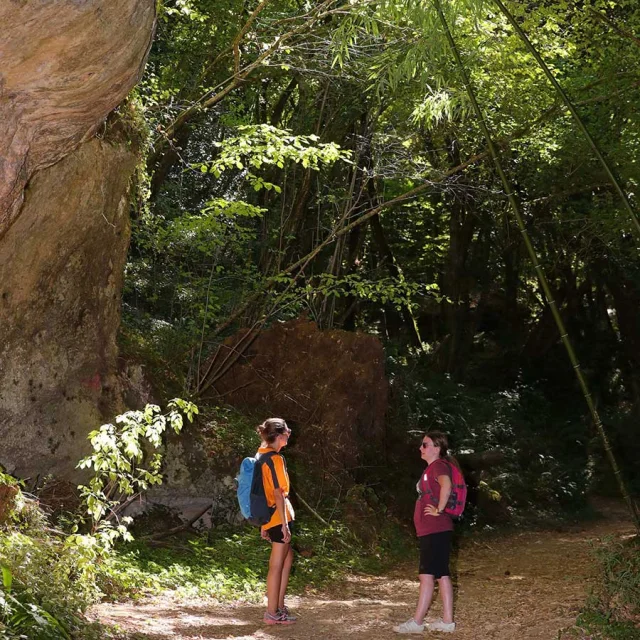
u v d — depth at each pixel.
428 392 19.61
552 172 16.70
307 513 11.61
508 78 14.01
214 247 12.34
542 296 26.61
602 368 26.77
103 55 5.63
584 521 16.78
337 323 18.05
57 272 8.75
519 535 14.96
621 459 21.48
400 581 10.00
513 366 26.14
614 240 18.02
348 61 13.26
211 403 12.24
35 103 5.75
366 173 14.40
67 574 6.16
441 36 8.96
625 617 6.20
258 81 14.27
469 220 22.27
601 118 15.06
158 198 14.35
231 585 8.09
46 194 7.89
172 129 11.49
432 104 10.95
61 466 9.03
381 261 22.61
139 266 12.41
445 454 6.68
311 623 6.75
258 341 13.29
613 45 12.62
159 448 10.16
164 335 12.47
